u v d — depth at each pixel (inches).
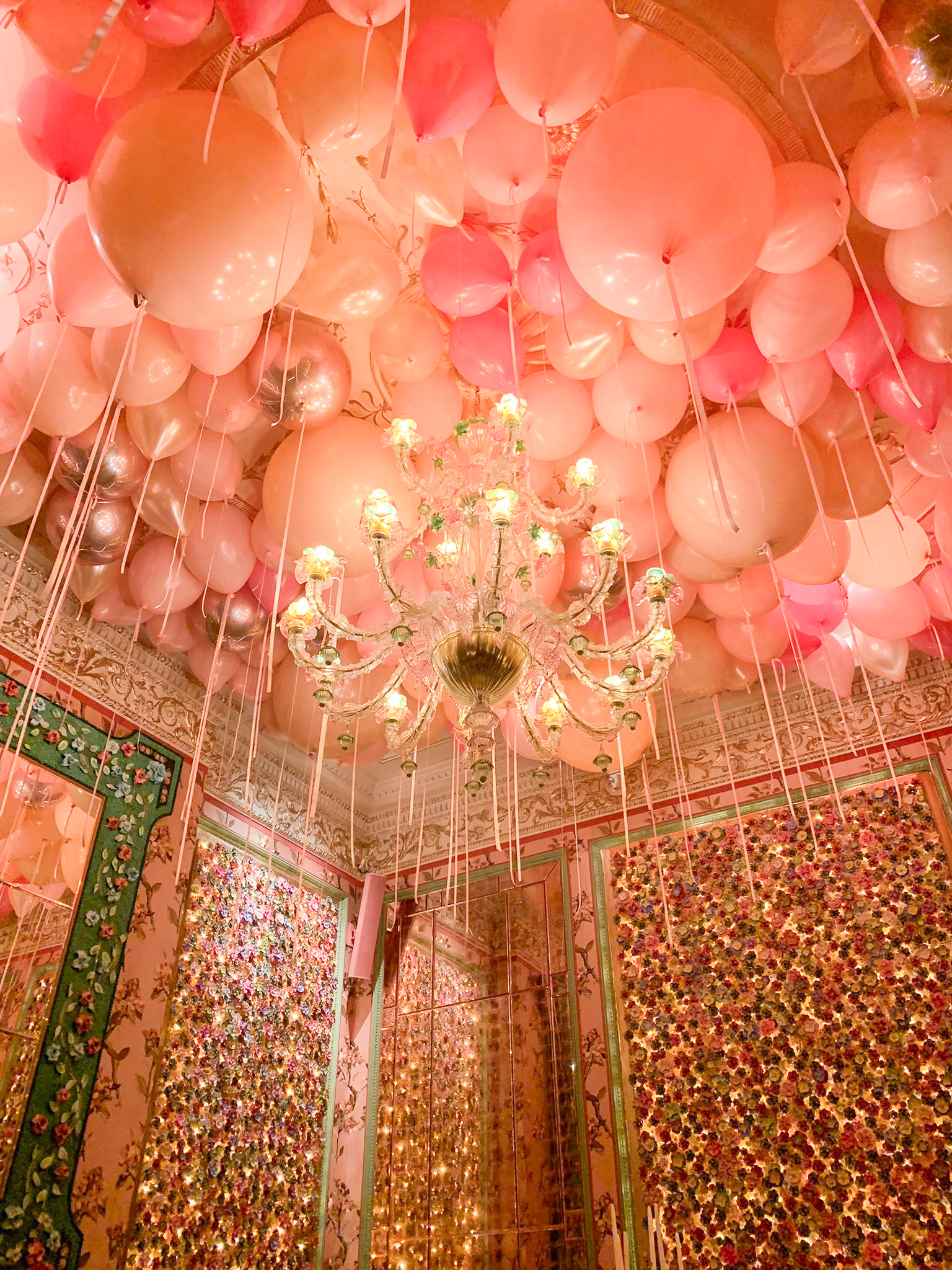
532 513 118.2
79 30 75.1
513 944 187.2
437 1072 181.8
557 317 107.1
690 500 109.0
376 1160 179.0
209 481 127.0
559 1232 155.6
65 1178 130.6
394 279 103.7
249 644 148.9
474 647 99.6
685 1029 161.8
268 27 74.2
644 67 100.5
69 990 140.9
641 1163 154.9
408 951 199.3
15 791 144.3
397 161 91.0
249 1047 169.8
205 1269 147.6
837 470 117.7
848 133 103.7
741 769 181.8
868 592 141.9
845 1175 139.6
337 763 208.5
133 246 75.7
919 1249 130.6
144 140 74.0
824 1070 147.6
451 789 215.2
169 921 161.2
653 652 99.5
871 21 61.5
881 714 173.0
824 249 93.2
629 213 74.9
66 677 158.4
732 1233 143.4
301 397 111.0
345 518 114.7
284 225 79.0
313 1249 166.4
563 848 192.5
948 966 146.3
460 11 93.2
